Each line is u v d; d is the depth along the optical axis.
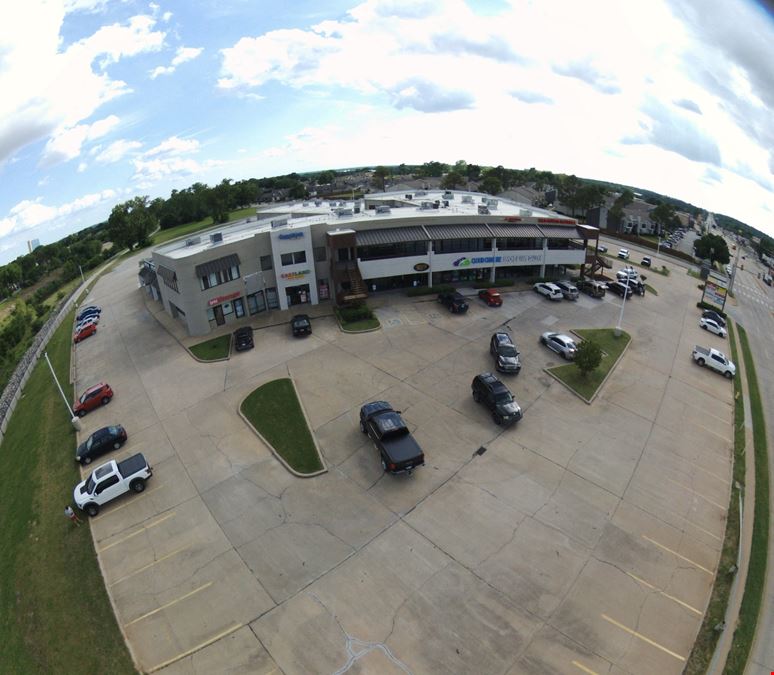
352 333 45.34
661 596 20.00
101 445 30.41
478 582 20.23
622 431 31.34
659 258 89.50
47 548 23.92
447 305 50.78
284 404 33.84
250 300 50.69
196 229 132.50
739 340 53.22
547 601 19.48
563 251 59.06
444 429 30.58
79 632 19.22
